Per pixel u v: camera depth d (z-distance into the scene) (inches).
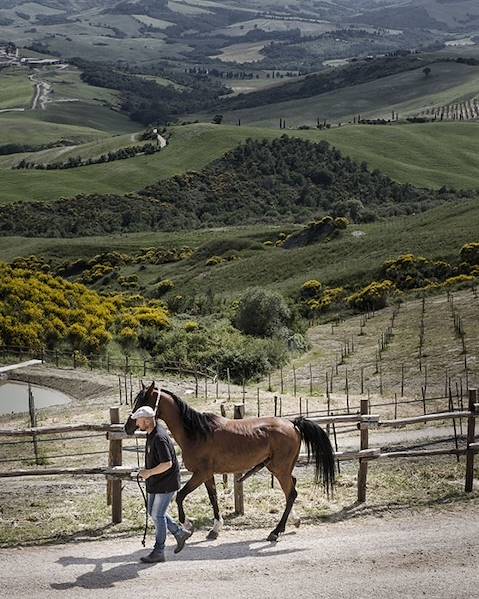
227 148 7667.3
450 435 808.3
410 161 7559.1
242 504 531.2
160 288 3346.5
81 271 4232.3
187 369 1416.1
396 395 1039.6
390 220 4547.2
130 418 453.1
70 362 1440.7
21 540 477.4
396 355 1398.9
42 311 1581.0
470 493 570.3
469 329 1481.3
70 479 666.8
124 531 494.3
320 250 3125.0
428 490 582.2
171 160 7559.1
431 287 2156.7
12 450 797.2
